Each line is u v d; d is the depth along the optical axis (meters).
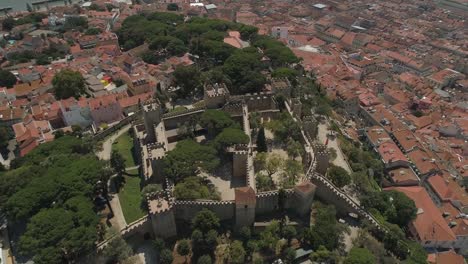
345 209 116.12
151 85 189.75
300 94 174.50
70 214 102.62
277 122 146.00
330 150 140.25
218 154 129.75
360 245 106.19
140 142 137.88
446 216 140.38
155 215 99.06
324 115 168.38
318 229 103.69
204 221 101.62
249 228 105.38
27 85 199.88
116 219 113.25
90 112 167.00
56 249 93.88
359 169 137.00
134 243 105.56
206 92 150.50
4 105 182.25
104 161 131.75
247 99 157.12
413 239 126.50
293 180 117.12
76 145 138.12
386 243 110.56
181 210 107.75
